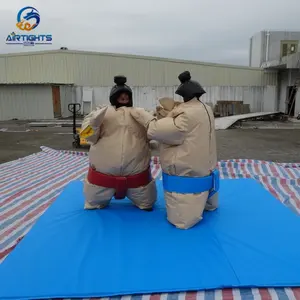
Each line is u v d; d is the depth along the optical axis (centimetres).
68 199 379
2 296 211
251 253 254
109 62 2097
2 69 2084
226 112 2019
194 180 296
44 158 707
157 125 291
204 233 287
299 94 1850
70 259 250
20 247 268
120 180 321
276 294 215
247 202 365
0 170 604
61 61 2064
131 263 243
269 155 801
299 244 268
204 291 218
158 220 317
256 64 2492
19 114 2020
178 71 2152
